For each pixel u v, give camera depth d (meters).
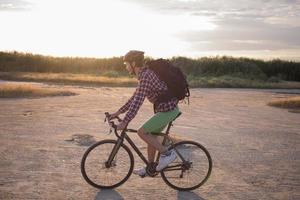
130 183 6.27
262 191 6.14
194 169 6.03
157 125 5.64
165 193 5.86
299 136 11.38
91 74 45.75
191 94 26.52
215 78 41.19
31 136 9.83
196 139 10.27
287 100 20.42
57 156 7.85
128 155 6.53
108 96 22.42
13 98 19.39
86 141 9.34
